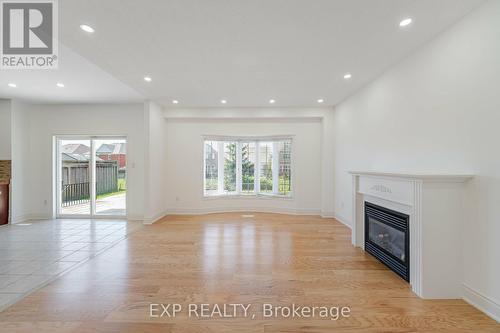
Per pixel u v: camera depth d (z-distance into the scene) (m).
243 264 3.10
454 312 2.10
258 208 6.50
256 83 4.18
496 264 1.98
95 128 5.78
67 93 4.84
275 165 6.50
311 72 3.69
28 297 2.33
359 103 4.48
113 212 5.94
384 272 2.88
